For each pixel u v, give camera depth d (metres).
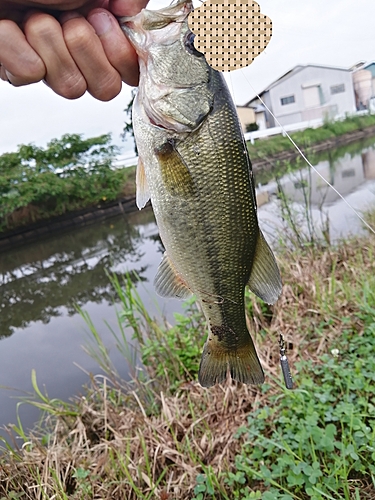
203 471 0.45
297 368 0.53
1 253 2.62
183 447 0.49
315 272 0.78
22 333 1.18
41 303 1.44
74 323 1.13
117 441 0.50
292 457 0.40
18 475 0.49
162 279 0.31
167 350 0.66
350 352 0.54
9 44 0.24
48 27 0.24
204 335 0.69
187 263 0.30
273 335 0.65
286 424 0.44
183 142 0.28
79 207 3.08
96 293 1.38
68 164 3.07
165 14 0.27
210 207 0.29
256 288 0.31
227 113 0.28
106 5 0.27
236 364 0.33
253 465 0.44
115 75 0.27
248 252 0.30
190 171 0.28
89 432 0.57
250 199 0.29
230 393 0.54
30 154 3.00
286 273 0.81
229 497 0.42
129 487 0.45
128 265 1.61
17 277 1.90
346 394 0.47
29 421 0.69
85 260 1.93
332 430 0.40
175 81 0.27
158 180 0.28
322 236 1.01
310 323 0.65
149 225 2.40
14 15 0.25
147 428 0.52
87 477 0.47
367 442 0.40
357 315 0.61
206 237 0.29
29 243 2.78
